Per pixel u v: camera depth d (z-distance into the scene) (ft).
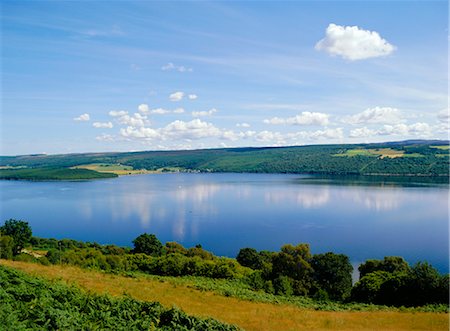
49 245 274.98
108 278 89.86
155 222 450.71
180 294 84.74
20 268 79.97
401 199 540.93
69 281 72.64
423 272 114.11
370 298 121.49
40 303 41.16
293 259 179.52
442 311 89.10
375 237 361.92
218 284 118.42
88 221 455.22
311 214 474.49
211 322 51.29
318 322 71.82
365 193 604.90
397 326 71.56
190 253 236.84
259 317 71.61
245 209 518.78
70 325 37.88
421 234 368.48
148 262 169.89
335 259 181.88
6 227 205.46
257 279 140.15
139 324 44.60
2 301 39.63
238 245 349.00
